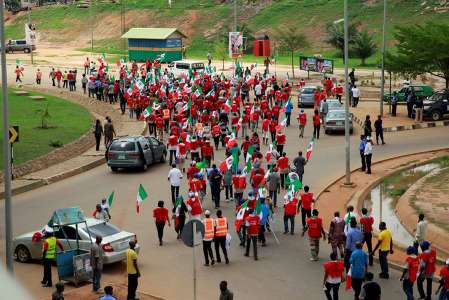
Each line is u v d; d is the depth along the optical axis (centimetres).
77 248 1894
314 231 2038
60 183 3238
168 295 1764
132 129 4634
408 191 2978
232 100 4919
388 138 4281
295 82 7181
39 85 6969
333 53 9794
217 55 9838
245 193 2897
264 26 11031
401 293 1781
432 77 7694
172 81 5884
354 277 1664
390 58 5038
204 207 2702
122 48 11400
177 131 3562
